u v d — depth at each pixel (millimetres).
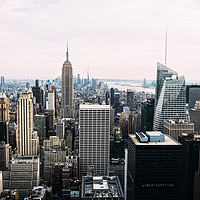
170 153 195375
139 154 195125
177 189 199875
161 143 199000
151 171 197500
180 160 196125
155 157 195750
